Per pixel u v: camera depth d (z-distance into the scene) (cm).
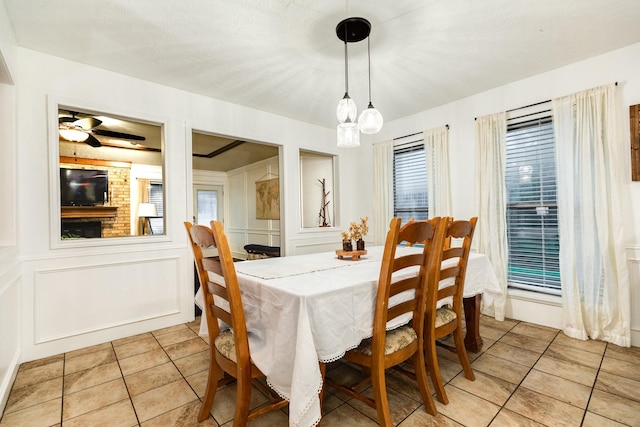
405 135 388
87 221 553
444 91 312
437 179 347
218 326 153
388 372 195
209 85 290
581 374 188
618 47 234
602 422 144
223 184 796
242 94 313
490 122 302
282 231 389
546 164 278
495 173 300
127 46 223
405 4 181
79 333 238
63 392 176
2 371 167
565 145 257
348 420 148
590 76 249
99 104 251
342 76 276
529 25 204
